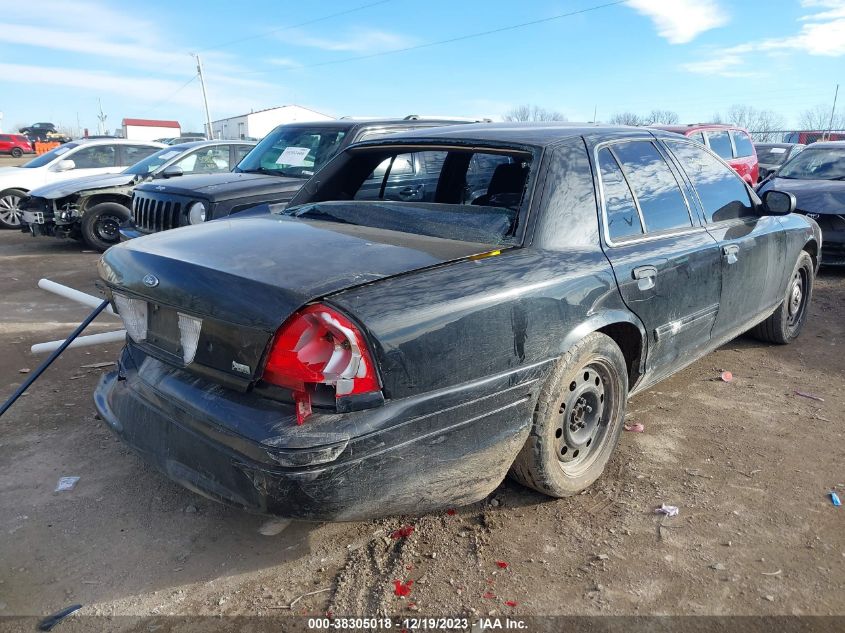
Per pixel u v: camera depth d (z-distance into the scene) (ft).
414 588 8.37
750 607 8.09
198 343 7.94
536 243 9.33
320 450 6.81
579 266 9.48
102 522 9.71
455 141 11.17
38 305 21.99
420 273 7.97
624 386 10.64
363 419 7.06
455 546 9.21
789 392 14.70
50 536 9.35
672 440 12.40
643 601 8.18
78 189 32.04
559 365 9.12
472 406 8.05
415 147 11.76
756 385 15.07
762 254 14.28
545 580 8.54
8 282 25.70
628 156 11.46
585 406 10.18
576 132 10.91
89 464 11.29
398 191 12.91
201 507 10.14
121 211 32.76
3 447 11.79
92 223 32.45
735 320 13.80
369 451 7.15
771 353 17.22
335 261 8.01
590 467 10.51
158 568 8.75
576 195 10.05
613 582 8.50
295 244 8.74
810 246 17.49
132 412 8.87
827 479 11.03
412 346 7.35
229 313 7.38
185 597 8.23
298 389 7.02
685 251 11.54
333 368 6.91
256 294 7.28
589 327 9.44
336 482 7.03
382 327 7.16
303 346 6.93
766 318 16.01
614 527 9.66
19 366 15.92
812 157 30.96
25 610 7.96
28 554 8.96
